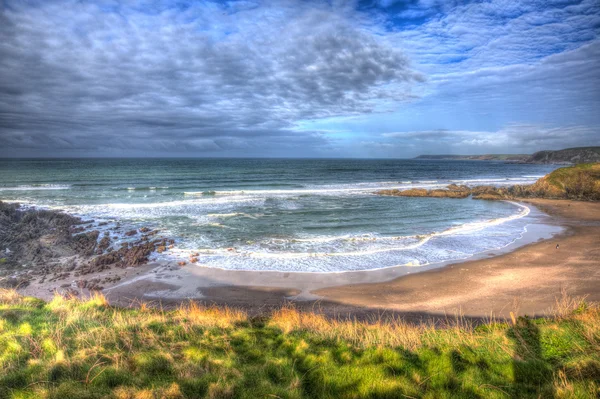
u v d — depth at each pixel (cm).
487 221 2994
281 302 1374
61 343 680
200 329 802
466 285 1525
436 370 600
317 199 4231
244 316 986
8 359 597
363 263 1842
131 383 536
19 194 4294
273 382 563
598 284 1505
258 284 1562
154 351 655
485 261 1870
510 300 1352
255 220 2938
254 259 1908
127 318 879
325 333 801
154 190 5006
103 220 2870
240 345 719
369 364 621
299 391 532
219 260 1892
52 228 2520
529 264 1811
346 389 544
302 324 894
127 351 660
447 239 2356
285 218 3028
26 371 561
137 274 1686
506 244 2230
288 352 686
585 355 618
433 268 1762
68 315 866
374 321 1182
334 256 1962
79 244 2164
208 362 619
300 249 2103
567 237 2417
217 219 2961
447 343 714
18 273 1698
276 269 1752
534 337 721
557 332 729
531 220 3062
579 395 504
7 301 1035
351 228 2680
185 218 2991
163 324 823
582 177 4647
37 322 814
